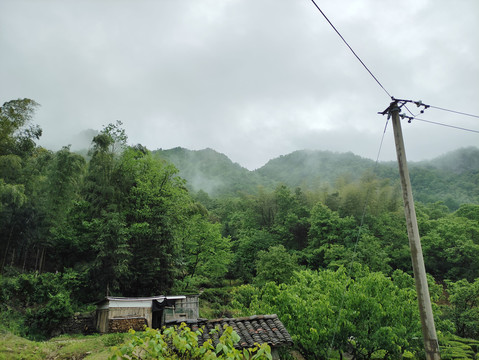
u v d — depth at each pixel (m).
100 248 23.75
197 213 35.94
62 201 23.61
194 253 37.22
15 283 20.52
